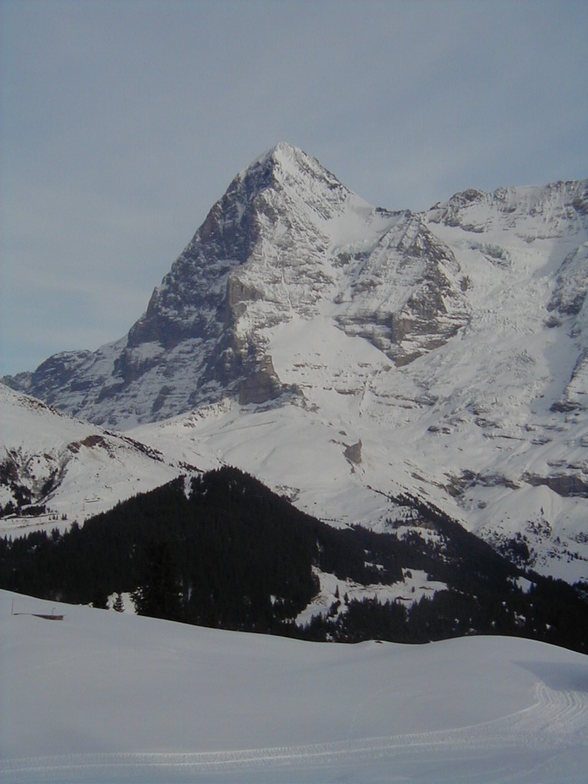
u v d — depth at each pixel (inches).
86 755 2807.6
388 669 4084.6
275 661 4330.7
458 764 2851.9
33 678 3437.5
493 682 3823.8
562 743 3073.3
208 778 2687.0
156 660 3946.9
